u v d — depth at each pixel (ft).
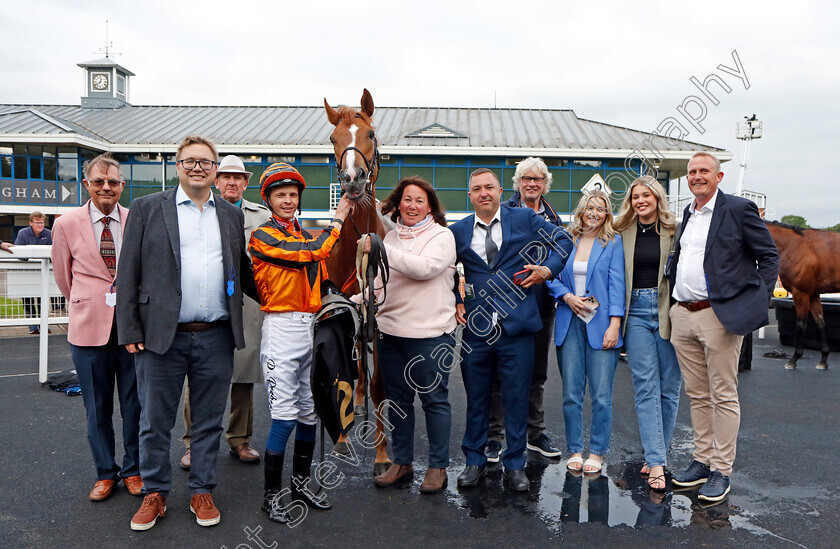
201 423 9.50
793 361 21.25
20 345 25.98
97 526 9.18
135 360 9.32
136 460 10.47
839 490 10.53
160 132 73.26
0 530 9.00
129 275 8.96
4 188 67.05
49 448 12.60
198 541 8.73
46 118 70.54
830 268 20.51
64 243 10.07
